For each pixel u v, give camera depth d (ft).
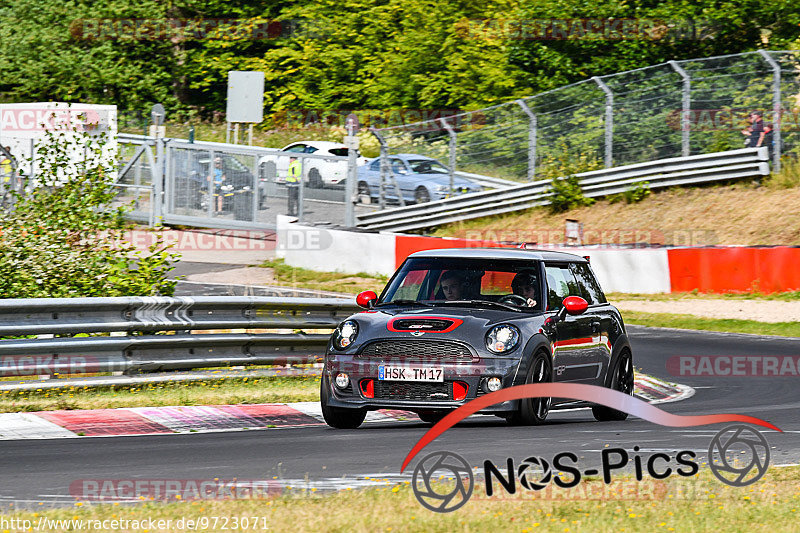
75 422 94.43
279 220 270.67
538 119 317.01
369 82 424.05
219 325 121.39
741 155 293.43
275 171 286.66
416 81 402.52
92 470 73.05
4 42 442.50
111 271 147.54
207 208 292.40
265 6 470.80
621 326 113.39
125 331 113.50
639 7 390.63
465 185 315.78
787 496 65.16
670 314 216.54
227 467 74.59
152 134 297.53
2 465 74.74
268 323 126.52
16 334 104.73
